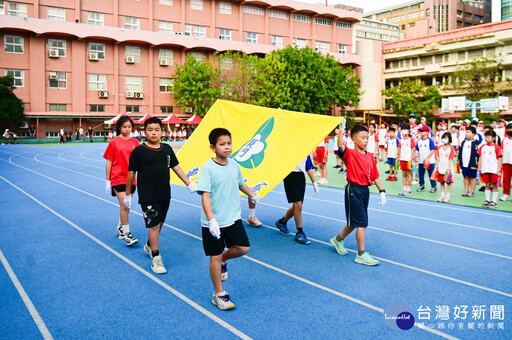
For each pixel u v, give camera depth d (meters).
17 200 9.82
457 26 81.25
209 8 46.41
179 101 42.78
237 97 42.31
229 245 4.09
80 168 17.42
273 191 11.58
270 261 5.38
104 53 40.84
